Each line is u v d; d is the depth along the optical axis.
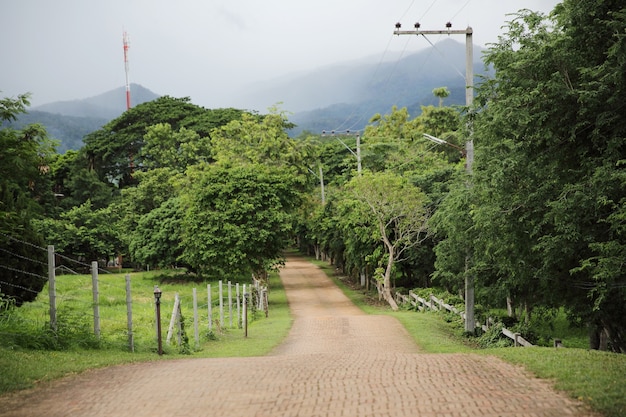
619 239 15.42
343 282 58.38
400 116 77.06
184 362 13.05
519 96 16.03
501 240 18.67
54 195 68.06
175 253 50.91
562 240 15.99
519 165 17.25
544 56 15.91
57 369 11.00
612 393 8.25
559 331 29.55
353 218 40.44
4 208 19.45
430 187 39.94
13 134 17.70
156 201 62.62
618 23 14.41
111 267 72.81
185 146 70.62
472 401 8.17
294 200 45.31
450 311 30.16
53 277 14.31
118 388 9.58
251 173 42.91
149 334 19.98
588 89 14.97
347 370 11.18
